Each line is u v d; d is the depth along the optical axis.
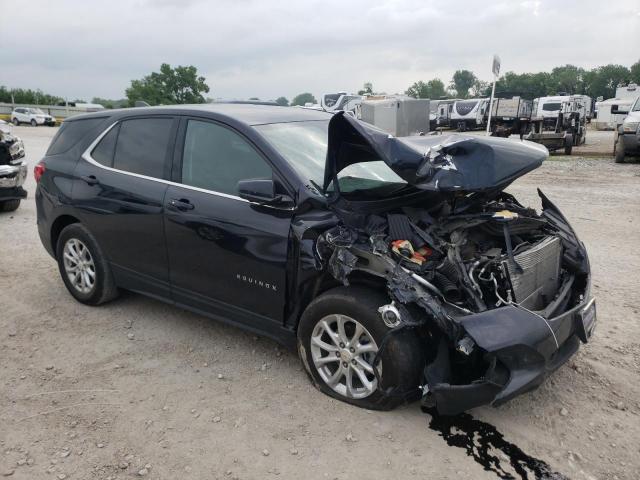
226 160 3.96
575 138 22.86
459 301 3.11
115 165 4.62
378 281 3.29
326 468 2.93
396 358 3.11
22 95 69.00
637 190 10.96
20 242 7.21
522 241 3.62
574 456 3.01
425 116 22.86
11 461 3.00
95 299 4.93
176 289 4.27
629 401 3.50
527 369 2.96
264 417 3.37
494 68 14.02
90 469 2.94
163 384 3.76
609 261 6.26
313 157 3.92
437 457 3.00
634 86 39.41
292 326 3.67
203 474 2.90
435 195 3.64
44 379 3.84
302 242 3.43
